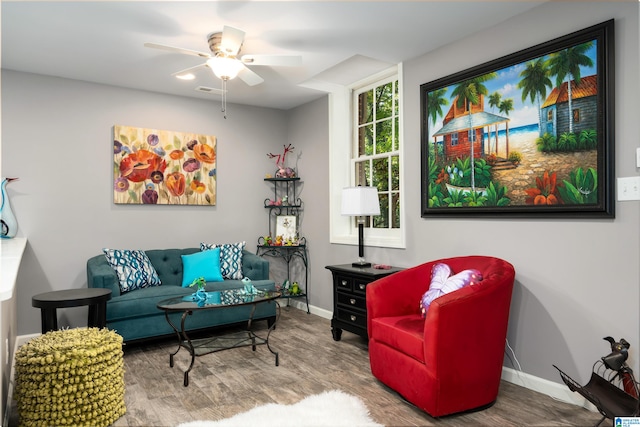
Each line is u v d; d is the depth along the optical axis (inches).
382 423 90.4
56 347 86.9
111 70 150.7
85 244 161.2
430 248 135.7
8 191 148.0
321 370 121.1
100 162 164.7
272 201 204.7
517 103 109.8
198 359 130.7
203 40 125.4
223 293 133.5
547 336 104.3
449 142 128.3
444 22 115.1
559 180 100.7
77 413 85.7
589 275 96.0
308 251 197.2
